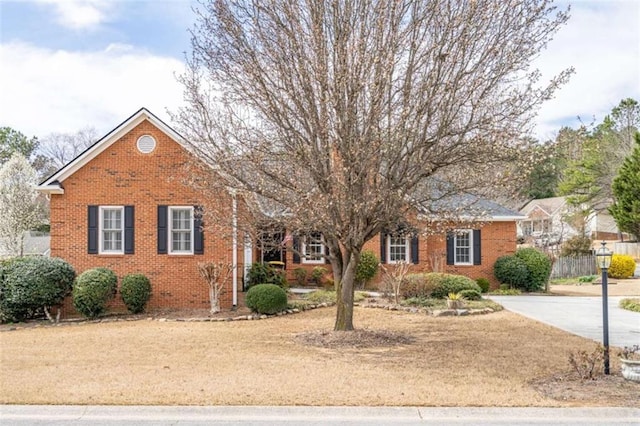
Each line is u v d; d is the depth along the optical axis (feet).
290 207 39.91
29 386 29.35
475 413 24.99
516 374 32.17
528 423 23.81
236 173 41.14
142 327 53.31
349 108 37.19
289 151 39.01
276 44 38.47
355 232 40.96
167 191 65.31
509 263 84.94
